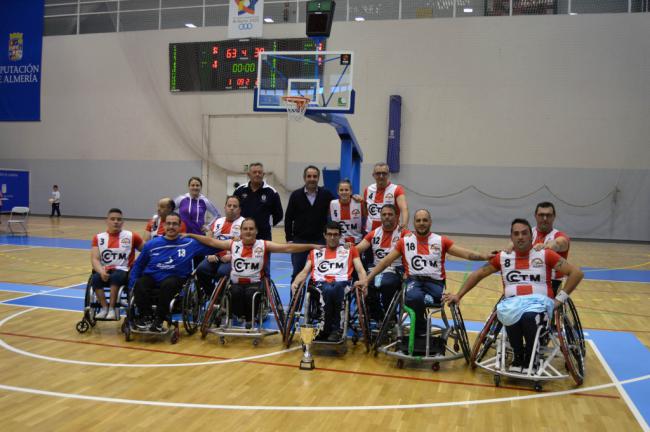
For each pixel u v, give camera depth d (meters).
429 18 17.95
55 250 12.44
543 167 17.31
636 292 8.96
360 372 4.73
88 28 21.20
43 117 21.56
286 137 19.28
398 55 18.19
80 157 21.25
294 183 19.27
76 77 21.11
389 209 5.53
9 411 3.69
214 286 6.39
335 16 18.84
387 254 5.64
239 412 3.78
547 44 17.14
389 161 18.08
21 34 19.09
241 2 18.89
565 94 17.06
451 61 17.81
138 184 20.66
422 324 5.10
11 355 4.94
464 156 17.83
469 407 3.97
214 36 19.72
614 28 16.67
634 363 5.15
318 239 6.34
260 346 5.46
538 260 4.71
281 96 7.71
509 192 17.56
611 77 16.75
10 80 19.27
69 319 6.33
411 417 3.77
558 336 4.41
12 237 14.84
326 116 6.92
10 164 22.05
